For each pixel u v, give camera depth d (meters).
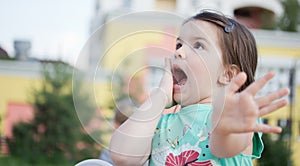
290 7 9.80
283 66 7.27
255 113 1.17
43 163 7.57
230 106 1.21
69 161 7.36
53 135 7.67
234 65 1.58
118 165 1.56
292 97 6.83
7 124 7.90
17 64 7.98
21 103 7.96
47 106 7.80
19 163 7.40
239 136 1.29
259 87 1.18
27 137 7.80
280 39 7.51
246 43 1.63
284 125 6.63
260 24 9.34
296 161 6.68
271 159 6.54
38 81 7.98
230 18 1.65
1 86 7.99
